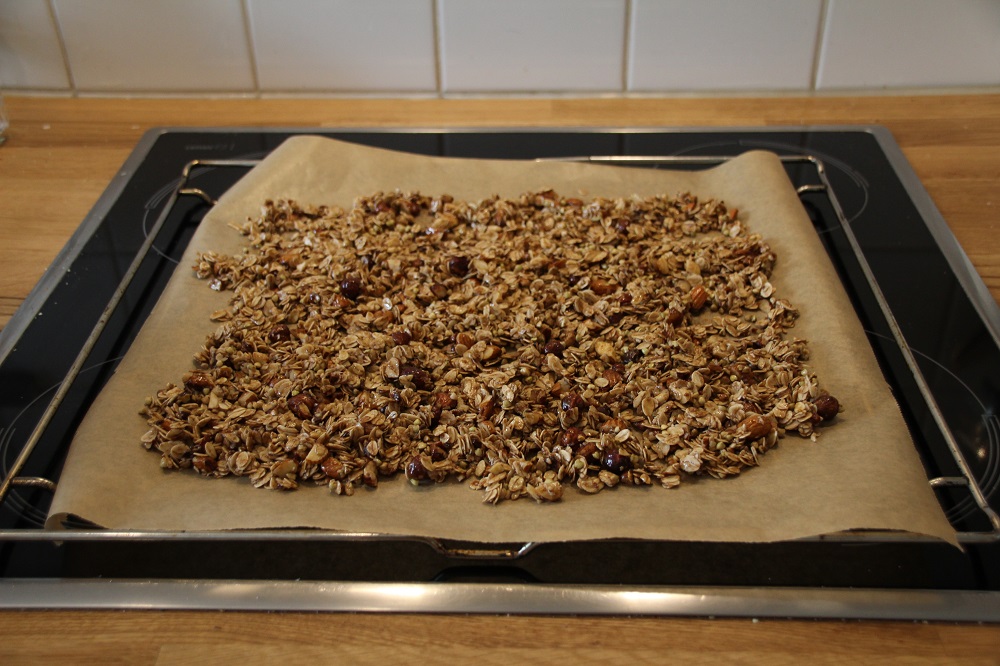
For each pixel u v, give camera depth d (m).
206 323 0.68
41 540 0.56
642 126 0.88
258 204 0.78
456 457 0.59
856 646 0.50
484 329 0.67
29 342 0.68
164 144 0.86
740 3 0.87
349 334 0.67
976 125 0.87
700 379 0.63
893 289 0.71
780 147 0.85
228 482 0.58
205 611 0.52
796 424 0.60
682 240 0.74
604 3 0.87
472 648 0.50
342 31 0.89
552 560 0.54
